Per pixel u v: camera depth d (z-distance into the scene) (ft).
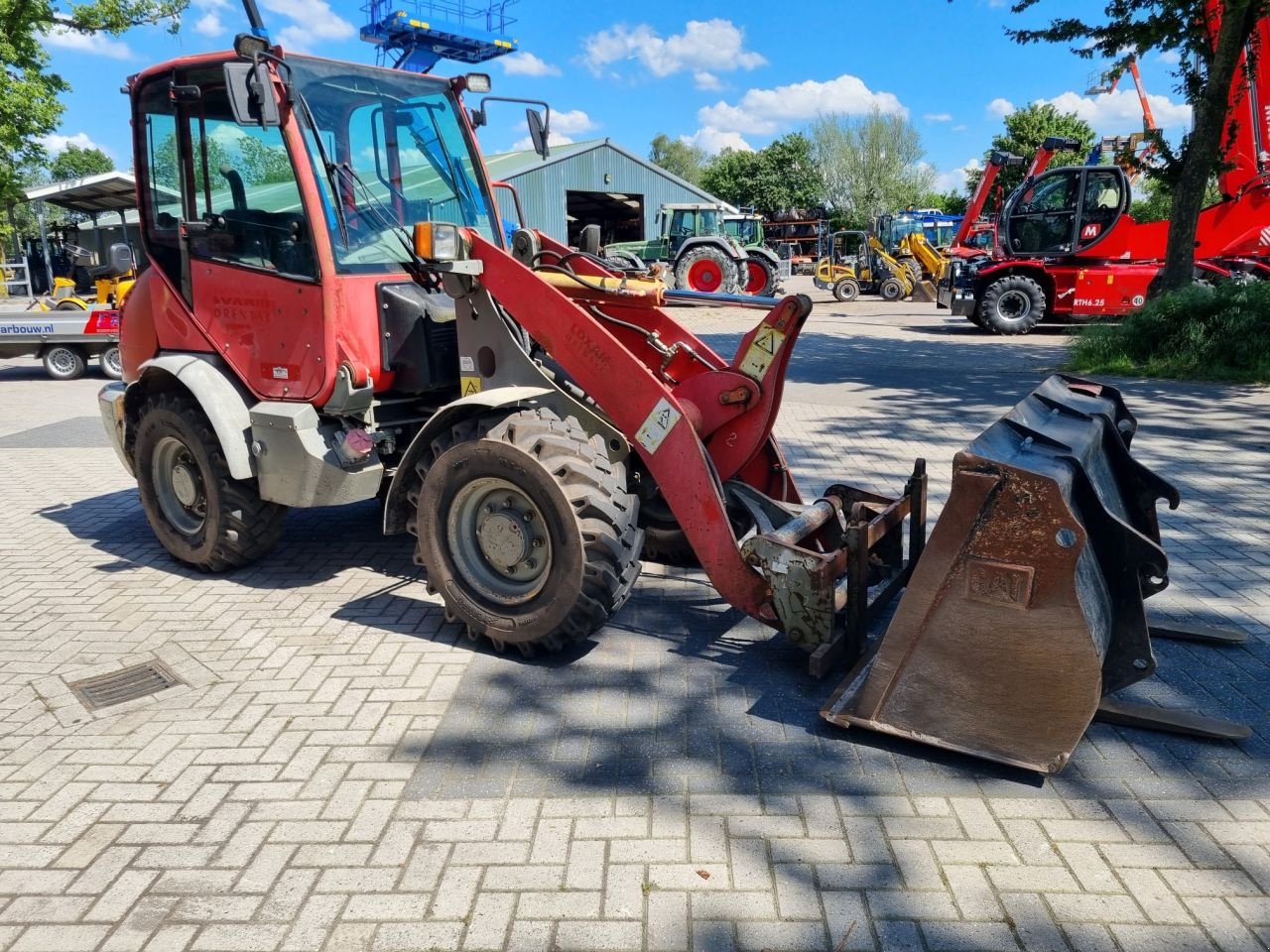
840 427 28.78
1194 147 39.88
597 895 8.39
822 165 201.36
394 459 16.98
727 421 14.23
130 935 8.05
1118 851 8.89
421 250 13.58
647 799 9.86
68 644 14.33
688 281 80.18
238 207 15.56
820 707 11.79
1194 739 10.89
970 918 8.02
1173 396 32.48
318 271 14.66
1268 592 15.10
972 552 9.87
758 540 12.03
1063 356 45.37
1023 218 56.65
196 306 16.58
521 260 15.66
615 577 12.41
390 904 8.36
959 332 59.41
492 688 12.48
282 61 14.16
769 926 7.97
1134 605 10.67
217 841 9.34
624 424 13.07
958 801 9.71
